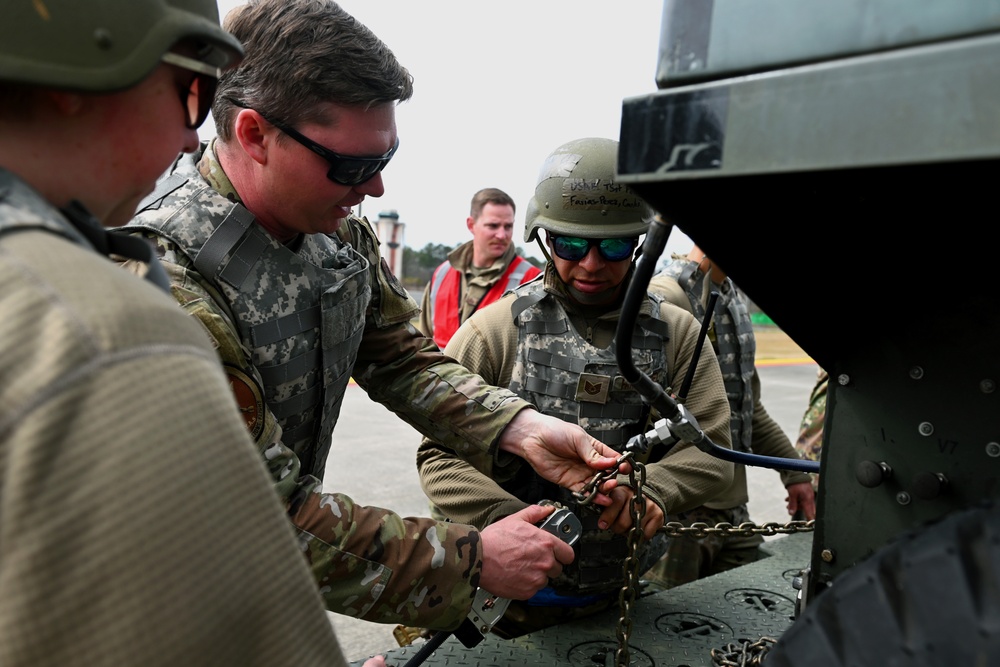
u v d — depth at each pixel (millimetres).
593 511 1614
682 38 679
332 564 1121
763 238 874
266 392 1271
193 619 489
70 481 465
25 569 455
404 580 1150
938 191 750
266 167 1189
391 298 1539
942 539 611
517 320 1734
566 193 1644
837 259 885
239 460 542
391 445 5531
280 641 545
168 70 677
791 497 2643
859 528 938
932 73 524
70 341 486
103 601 465
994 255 807
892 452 904
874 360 913
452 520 1646
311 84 1120
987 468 839
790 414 7738
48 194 613
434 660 1319
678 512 1709
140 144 657
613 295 1760
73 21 576
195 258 1165
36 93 591
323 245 1402
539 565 1284
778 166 601
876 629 621
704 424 1747
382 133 1207
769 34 622
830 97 574
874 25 565
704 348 1816
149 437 490
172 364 523
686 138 661
